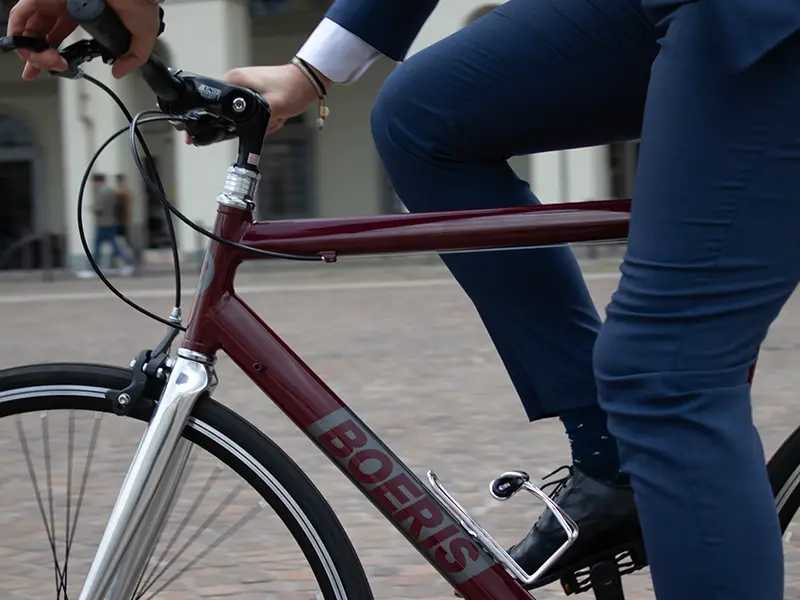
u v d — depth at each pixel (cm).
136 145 134
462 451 347
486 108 144
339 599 147
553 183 1369
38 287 1292
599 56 140
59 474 154
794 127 114
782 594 126
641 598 206
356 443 142
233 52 1636
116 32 128
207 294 143
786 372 481
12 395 146
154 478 141
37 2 133
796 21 106
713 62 114
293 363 143
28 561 161
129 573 142
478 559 142
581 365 157
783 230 118
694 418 120
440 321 727
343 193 1880
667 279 119
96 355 611
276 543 149
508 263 155
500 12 145
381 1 149
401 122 149
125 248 1531
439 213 143
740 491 121
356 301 866
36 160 1972
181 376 142
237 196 141
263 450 145
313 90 153
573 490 158
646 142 121
